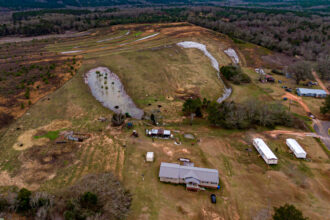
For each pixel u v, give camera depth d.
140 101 68.38
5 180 37.69
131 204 34.50
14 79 71.56
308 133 54.91
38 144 46.75
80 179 38.25
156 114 61.59
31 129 51.59
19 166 40.88
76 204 31.69
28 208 31.12
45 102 62.84
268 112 58.56
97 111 61.47
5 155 43.41
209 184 38.16
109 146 47.34
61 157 43.62
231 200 36.19
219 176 40.84
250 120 57.78
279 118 59.03
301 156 45.75
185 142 50.09
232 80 86.56
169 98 71.12
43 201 31.41
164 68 91.06
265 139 51.97
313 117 62.34
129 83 78.44
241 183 39.50
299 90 76.81
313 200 36.44
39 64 84.75
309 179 40.59
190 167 40.47
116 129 53.47
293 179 40.53
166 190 37.56
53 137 49.22
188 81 83.00
